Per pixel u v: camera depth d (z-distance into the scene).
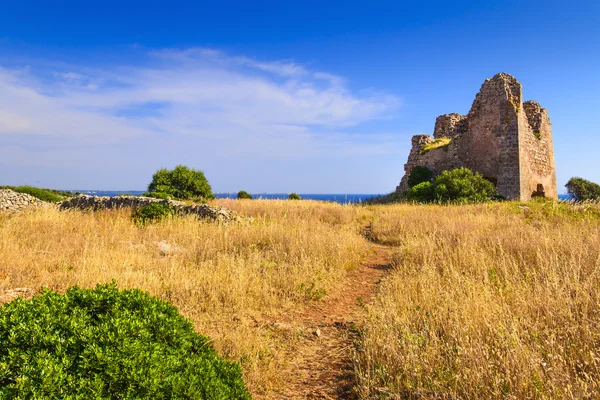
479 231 11.36
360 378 4.08
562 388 3.23
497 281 6.36
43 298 3.29
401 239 12.64
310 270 8.30
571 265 5.99
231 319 5.91
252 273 7.75
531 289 5.71
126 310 3.40
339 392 4.09
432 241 10.20
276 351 4.98
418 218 15.73
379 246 13.09
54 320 2.97
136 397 2.67
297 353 5.07
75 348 2.82
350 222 17.42
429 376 3.76
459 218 14.62
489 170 28.92
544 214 15.62
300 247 9.81
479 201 23.39
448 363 4.02
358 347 5.09
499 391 3.37
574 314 4.68
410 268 8.48
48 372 2.51
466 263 7.91
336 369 4.61
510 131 27.89
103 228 12.72
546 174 31.78
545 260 6.87
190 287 6.76
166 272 7.39
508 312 4.81
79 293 3.47
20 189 24.50
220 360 3.63
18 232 10.72
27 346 2.76
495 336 4.25
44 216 13.38
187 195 23.53
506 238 9.56
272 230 11.64
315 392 4.11
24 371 2.51
